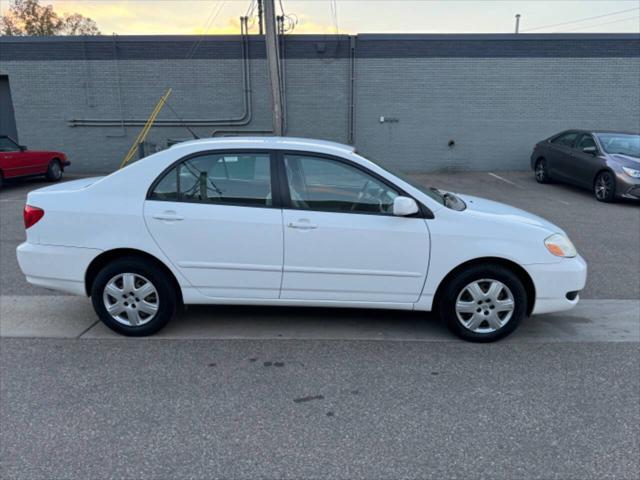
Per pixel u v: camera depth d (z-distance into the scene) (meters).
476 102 16.58
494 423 3.10
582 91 16.33
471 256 4.02
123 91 16.80
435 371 3.74
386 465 2.71
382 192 4.07
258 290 4.16
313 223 4.01
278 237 4.04
